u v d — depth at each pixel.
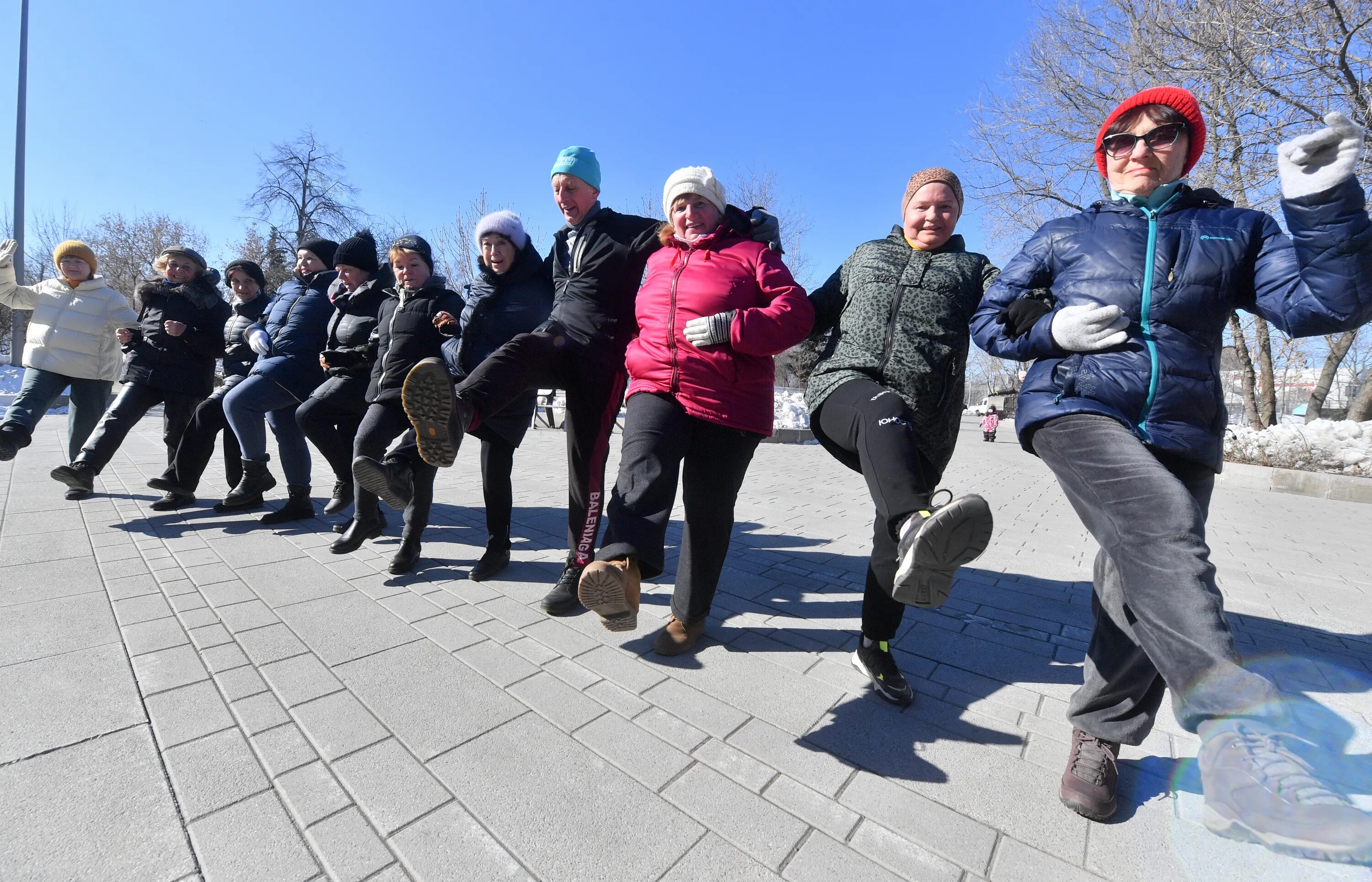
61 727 1.95
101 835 1.53
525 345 2.67
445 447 2.30
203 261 4.92
